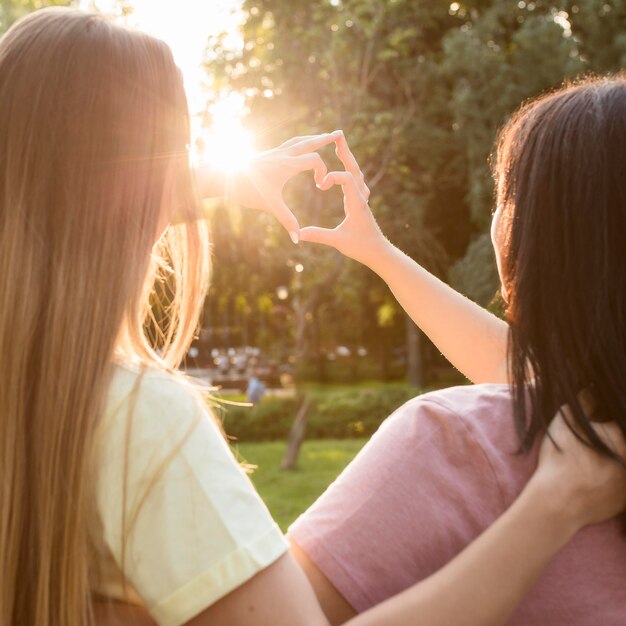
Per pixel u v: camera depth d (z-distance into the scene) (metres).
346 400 18.98
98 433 1.06
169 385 1.08
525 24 17.70
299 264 14.52
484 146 17.91
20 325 1.09
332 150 14.09
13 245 1.11
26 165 1.12
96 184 1.13
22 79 1.14
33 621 1.06
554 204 1.12
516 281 1.15
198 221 1.26
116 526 1.05
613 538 1.10
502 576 1.03
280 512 10.22
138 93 1.16
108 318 1.10
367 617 1.03
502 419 1.15
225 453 1.08
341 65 15.18
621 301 1.09
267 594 1.03
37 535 1.07
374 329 32.31
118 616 1.08
